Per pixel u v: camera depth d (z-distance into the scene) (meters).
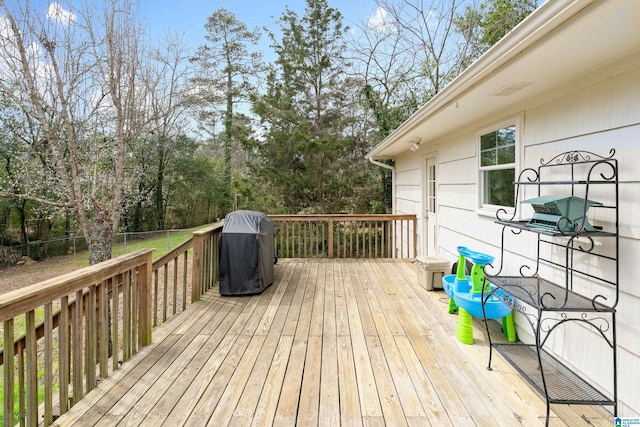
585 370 2.38
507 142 3.43
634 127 1.96
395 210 9.02
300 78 12.68
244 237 4.39
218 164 18.36
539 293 2.33
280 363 2.65
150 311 3.03
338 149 11.09
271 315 3.70
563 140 2.57
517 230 3.21
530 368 2.52
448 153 5.10
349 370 2.54
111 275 2.48
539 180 2.87
